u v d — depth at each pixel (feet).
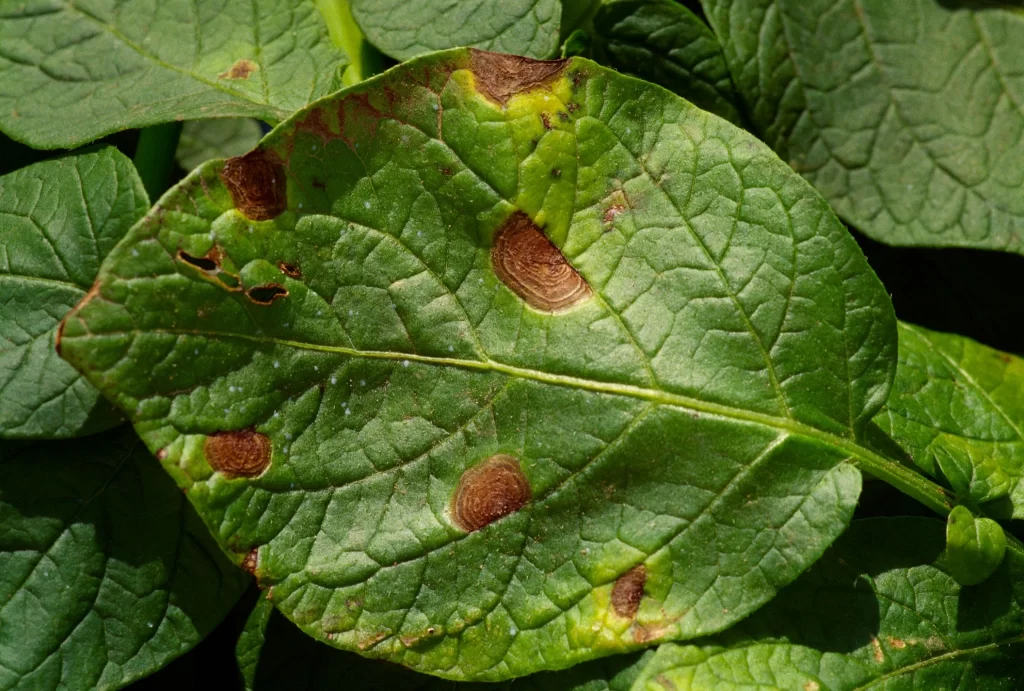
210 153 1.44
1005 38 1.42
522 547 1.31
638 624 1.30
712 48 1.40
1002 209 1.41
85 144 1.35
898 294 1.44
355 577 1.31
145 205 1.32
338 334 1.30
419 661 1.31
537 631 1.31
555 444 1.31
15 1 1.38
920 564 1.32
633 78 1.31
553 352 1.32
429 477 1.31
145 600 1.33
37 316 1.32
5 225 1.33
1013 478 1.35
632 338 1.32
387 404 1.31
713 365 1.31
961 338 1.40
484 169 1.31
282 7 1.38
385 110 1.30
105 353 1.27
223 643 1.38
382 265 1.31
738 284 1.32
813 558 1.30
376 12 1.38
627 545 1.31
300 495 1.30
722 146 1.32
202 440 1.29
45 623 1.32
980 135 1.42
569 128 1.31
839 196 1.42
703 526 1.31
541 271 1.32
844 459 1.31
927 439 1.35
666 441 1.31
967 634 1.32
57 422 1.32
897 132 1.42
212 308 1.29
